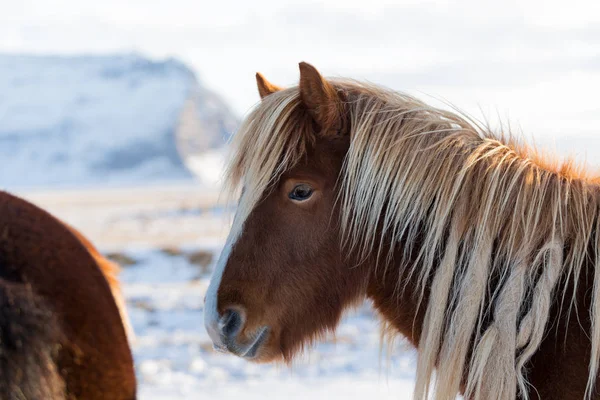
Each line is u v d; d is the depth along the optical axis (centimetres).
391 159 422
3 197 319
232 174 446
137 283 1978
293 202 436
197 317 1537
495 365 392
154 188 15150
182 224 3922
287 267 436
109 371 304
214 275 443
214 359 1241
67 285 303
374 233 429
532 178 412
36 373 265
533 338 389
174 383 1109
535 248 405
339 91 453
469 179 413
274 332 443
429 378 408
